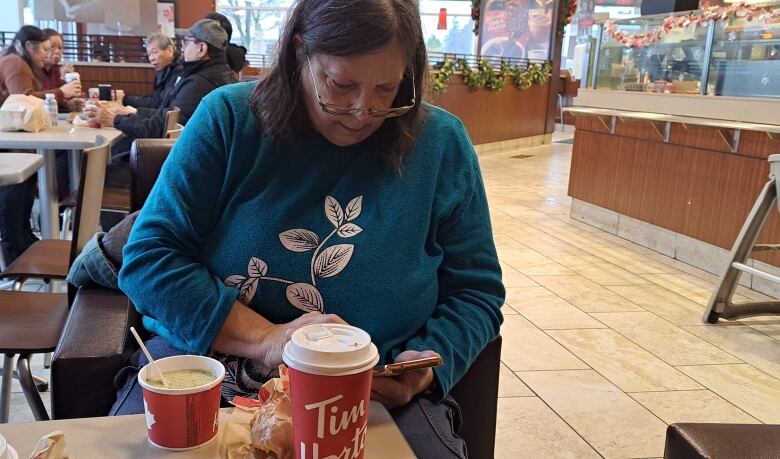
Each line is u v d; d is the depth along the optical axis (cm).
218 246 115
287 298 112
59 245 232
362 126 109
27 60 472
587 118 530
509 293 353
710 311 319
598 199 521
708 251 413
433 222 122
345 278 112
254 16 1219
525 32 1161
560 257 433
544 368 262
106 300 135
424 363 92
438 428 107
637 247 468
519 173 803
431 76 124
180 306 107
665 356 279
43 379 224
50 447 64
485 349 128
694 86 433
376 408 87
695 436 103
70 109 442
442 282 128
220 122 115
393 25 101
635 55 489
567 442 209
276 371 109
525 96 1077
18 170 202
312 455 66
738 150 387
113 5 601
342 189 115
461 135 130
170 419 74
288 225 113
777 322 325
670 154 444
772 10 372
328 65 102
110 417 82
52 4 588
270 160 115
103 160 187
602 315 326
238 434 78
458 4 1461
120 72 636
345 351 64
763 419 228
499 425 217
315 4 104
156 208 114
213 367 81
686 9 511
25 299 177
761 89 383
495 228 509
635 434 216
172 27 881
